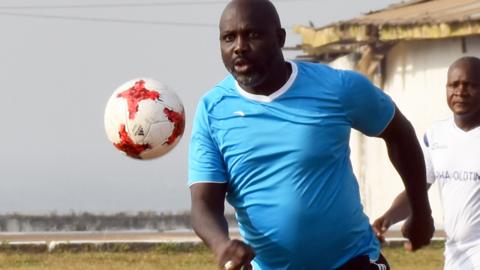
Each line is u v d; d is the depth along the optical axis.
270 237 9.59
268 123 9.41
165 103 13.33
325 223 9.49
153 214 50.66
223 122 9.49
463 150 13.38
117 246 30.39
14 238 37.41
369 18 45.78
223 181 9.56
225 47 9.27
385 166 46.97
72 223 49.97
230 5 9.27
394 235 35.59
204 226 9.22
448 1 48.66
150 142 13.27
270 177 9.46
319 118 9.41
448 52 43.75
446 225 13.55
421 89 44.88
